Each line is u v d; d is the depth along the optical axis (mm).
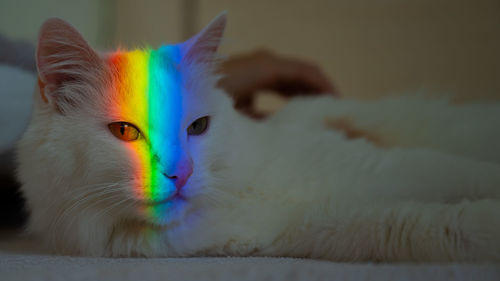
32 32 710
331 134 520
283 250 428
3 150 487
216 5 910
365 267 338
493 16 895
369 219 396
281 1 921
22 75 505
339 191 452
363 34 925
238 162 446
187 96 422
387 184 458
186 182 405
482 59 900
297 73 718
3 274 344
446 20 909
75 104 420
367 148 500
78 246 430
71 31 416
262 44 920
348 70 931
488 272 325
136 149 403
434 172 465
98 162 405
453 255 374
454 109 588
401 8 916
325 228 409
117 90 410
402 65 921
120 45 494
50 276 334
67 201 420
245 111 650
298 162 467
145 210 404
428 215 384
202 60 456
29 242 483
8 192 550
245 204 442
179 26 903
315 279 318
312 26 925
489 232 368
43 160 421
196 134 429
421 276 320
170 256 428
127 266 362
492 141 553
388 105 597
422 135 571
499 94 881
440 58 913
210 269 340
